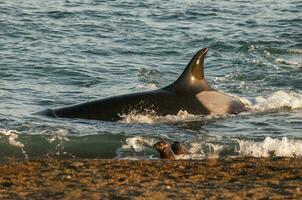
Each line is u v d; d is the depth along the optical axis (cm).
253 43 7800
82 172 3431
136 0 10512
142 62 6906
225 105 4978
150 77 6306
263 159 3712
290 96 5409
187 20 9181
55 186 3195
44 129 4491
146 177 3331
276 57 7175
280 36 8219
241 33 8375
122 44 7712
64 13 9300
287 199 2970
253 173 3403
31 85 5866
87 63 6750
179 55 7312
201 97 4950
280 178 3306
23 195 3069
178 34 8275
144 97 4881
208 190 3102
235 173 3403
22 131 4431
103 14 9356
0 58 6819
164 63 6906
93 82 6059
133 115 4769
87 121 4694
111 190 3120
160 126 4656
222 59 7062
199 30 8531
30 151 4112
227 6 10219
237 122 4778
